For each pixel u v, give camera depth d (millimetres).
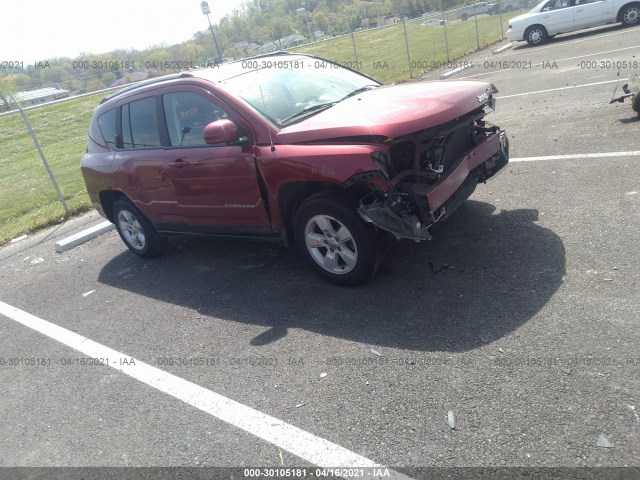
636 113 7059
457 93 4246
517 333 3312
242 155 4367
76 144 15773
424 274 4254
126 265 6098
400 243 4848
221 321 4316
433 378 3092
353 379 3246
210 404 3338
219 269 5359
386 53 22031
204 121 4699
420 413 2859
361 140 3758
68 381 3949
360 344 3572
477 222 4977
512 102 9859
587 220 4527
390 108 4059
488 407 2795
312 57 5703
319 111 4535
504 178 5949
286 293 4516
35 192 10312
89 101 21672
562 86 10211
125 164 5492
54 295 5629
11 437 3447
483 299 3744
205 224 5094
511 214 4992
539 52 16719
